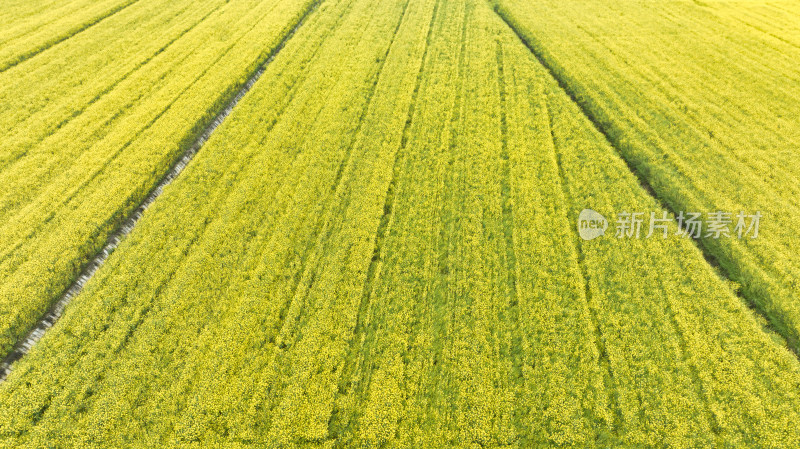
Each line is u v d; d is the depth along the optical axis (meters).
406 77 32.22
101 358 16.33
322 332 17.19
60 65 32.25
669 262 19.30
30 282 18.58
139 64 32.97
